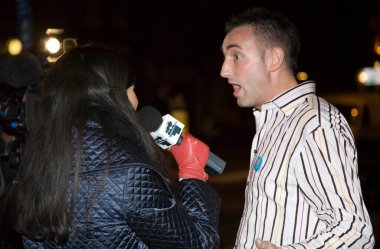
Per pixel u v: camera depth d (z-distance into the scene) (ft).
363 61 78.54
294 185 6.81
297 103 7.25
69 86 6.16
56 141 5.94
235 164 46.47
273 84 7.43
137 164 5.90
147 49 69.31
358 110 35.09
